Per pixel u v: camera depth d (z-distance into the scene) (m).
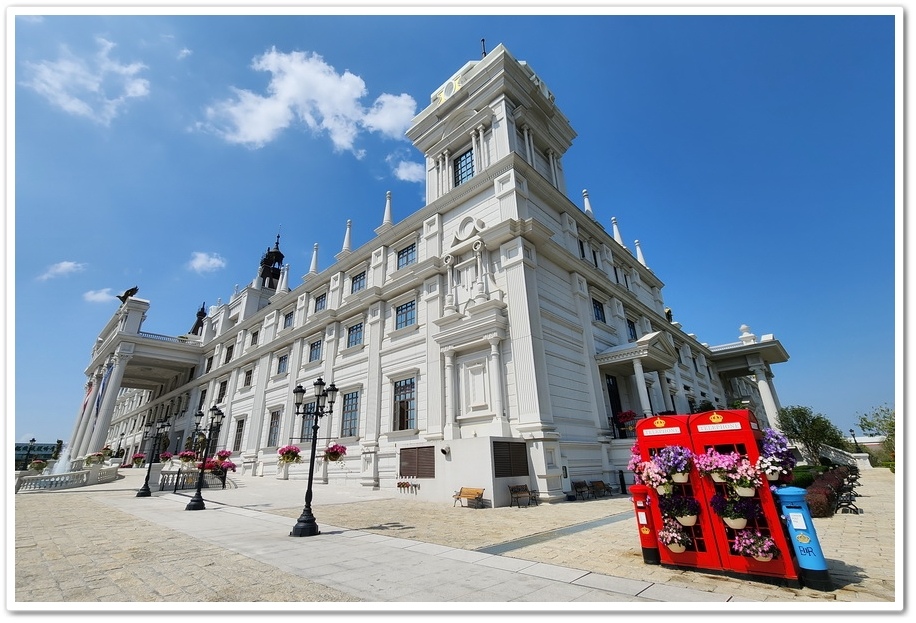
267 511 11.97
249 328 35.97
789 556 4.64
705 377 33.00
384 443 19.23
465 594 4.52
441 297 18.58
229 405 33.81
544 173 21.92
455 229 19.38
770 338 32.47
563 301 18.58
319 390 9.70
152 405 50.41
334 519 10.36
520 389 14.70
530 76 22.75
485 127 20.09
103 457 28.80
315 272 29.34
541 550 6.66
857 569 5.18
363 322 23.25
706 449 5.48
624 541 7.18
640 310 26.02
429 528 8.91
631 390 21.23
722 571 5.03
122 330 40.53
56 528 9.12
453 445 13.95
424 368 18.47
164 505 13.75
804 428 24.31
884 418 23.55
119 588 4.83
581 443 15.65
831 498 9.55
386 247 23.41
